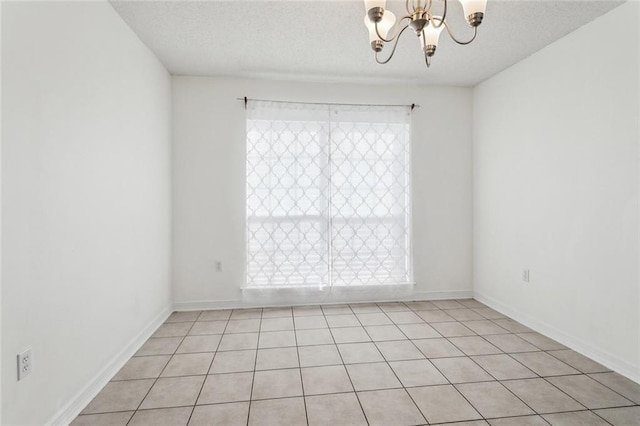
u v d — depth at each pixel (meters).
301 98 3.68
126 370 2.33
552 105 2.82
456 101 3.91
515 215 3.28
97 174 2.09
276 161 3.62
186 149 3.54
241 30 2.61
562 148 2.72
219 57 3.09
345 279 3.76
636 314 2.17
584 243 2.53
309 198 3.67
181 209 3.55
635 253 2.18
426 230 3.92
